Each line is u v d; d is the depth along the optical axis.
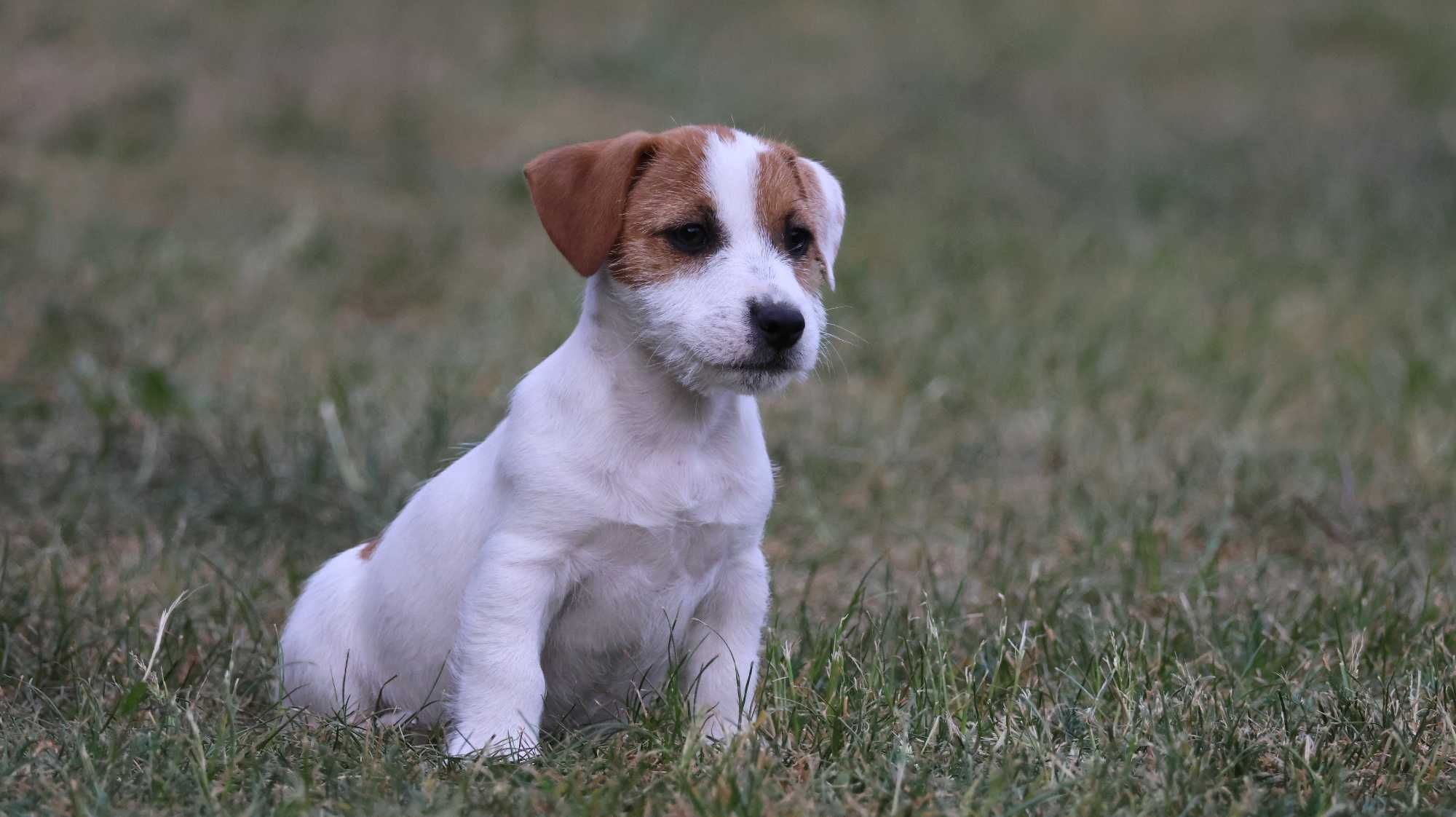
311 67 22.61
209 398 10.48
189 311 12.73
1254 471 9.97
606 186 5.84
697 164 5.95
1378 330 13.82
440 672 6.28
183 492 8.99
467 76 23.25
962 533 9.02
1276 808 5.19
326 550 8.57
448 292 14.12
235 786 5.32
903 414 11.04
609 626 6.04
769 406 11.14
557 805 5.09
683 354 5.70
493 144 20.19
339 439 9.35
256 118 20.14
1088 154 21.27
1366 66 27.42
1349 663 6.58
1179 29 30.06
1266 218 18.31
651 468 5.84
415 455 9.59
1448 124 22.97
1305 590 8.02
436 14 27.02
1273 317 14.09
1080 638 7.02
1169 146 21.72
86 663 6.74
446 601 6.20
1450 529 9.05
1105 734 5.78
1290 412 11.54
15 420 10.05
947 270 15.36
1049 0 32.22
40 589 7.59
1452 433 10.73
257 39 23.92
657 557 5.91
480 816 5.04
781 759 5.55
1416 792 5.32
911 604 7.84
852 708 6.04
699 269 5.84
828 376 12.04
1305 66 27.42
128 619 6.94
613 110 22.25
